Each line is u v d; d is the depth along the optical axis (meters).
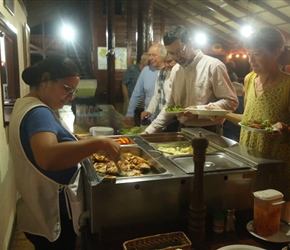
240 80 9.77
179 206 1.19
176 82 2.26
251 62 1.57
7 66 3.34
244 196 1.27
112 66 6.36
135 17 11.66
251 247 0.98
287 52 1.63
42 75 1.19
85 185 1.30
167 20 12.10
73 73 1.22
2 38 2.72
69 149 1.00
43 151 0.98
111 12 6.09
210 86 2.09
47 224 1.29
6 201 2.29
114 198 1.11
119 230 1.13
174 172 1.24
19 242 2.53
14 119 1.18
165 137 2.05
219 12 9.03
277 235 1.10
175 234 1.02
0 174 2.07
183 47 2.00
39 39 12.06
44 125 1.05
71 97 1.27
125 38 11.75
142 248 0.99
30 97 1.22
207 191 1.21
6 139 2.45
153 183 1.14
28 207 1.35
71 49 13.21
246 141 1.72
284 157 1.56
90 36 12.19
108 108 4.36
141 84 3.64
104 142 1.06
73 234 1.44
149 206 1.16
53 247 1.43
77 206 1.30
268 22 8.49
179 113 1.99
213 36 11.88
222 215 1.15
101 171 1.37
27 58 4.94
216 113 1.79
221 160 1.41
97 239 1.13
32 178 1.24
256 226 1.12
